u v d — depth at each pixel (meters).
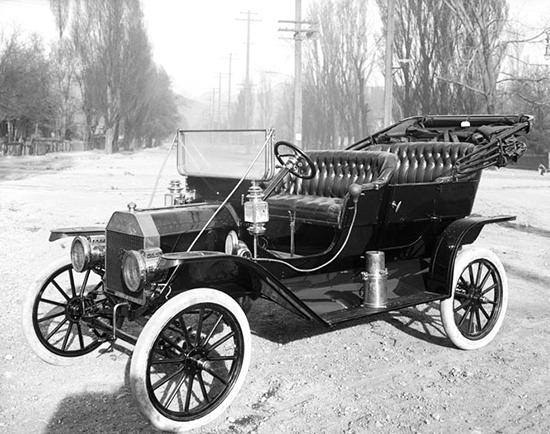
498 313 5.03
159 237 3.84
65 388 3.99
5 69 33.38
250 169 4.30
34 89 35.62
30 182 17.94
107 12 47.78
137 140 59.94
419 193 4.71
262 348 4.82
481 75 28.58
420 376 4.31
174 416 3.43
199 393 3.94
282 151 5.86
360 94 43.31
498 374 4.35
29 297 4.24
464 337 4.80
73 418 3.58
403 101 33.78
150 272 3.59
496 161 5.07
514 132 5.17
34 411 3.66
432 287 4.82
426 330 5.33
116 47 47.94
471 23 28.66
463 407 3.81
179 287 3.76
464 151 5.30
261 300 6.20
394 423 3.59
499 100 30.84
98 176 21.20
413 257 5.08
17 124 40.03
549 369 4.45
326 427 3.54
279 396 3.96
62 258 4.39
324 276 4.56
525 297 6.44
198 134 4.75
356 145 6.47
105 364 4.40
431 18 32.12
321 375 4.30
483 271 7.12
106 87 47.81
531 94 34.22
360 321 5.55
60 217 10.55
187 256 3.45
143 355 3.32
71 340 4.50
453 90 31.62
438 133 6.00
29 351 4.58
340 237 4.41
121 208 11.82
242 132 4.39
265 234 4.89
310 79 46.09
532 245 9.39
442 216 4.93
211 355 4.51
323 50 44.03
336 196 5.47
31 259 7.53
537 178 25.36
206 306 3.55
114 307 3.84
